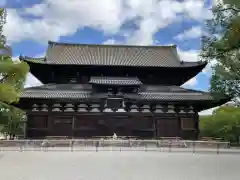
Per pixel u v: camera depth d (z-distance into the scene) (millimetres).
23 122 59594
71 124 41719
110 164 20953
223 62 22766
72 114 41812
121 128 42031
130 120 42281
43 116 41750
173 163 21672
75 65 44188
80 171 17609
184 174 16703
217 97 38438
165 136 42156
